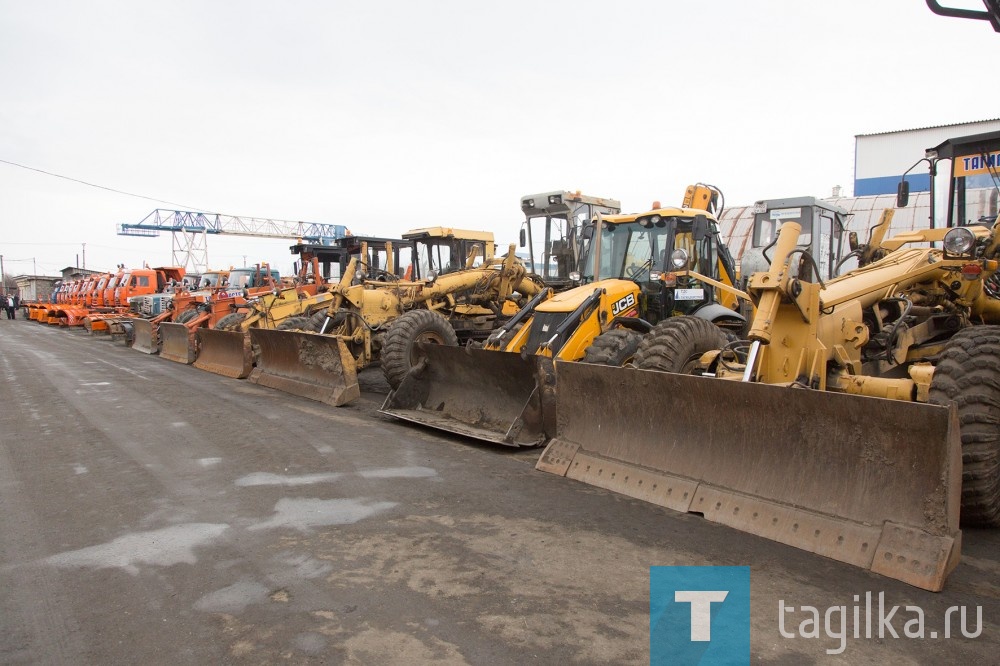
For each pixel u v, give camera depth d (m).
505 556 3.93
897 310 5.88
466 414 7.42
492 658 2.83
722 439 4.68
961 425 4.29
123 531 4.35
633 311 7.69
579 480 5.44
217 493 5.14
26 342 22.31
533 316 7.58
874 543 3.72
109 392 10.30
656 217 8.12
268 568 3.77
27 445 6.74
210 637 3.02
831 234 14.95
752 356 4.67
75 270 46.56
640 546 4.07
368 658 2.83
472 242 13.44
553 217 12.99
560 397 5.88
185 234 65.81
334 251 16.69
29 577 3.67
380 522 4.50
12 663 2.82
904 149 28.61
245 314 14.66
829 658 2.84
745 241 19.12
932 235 6.99
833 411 3.99
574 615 3.21
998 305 5.75
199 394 10.09
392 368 9.33
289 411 8.63
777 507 4.22
